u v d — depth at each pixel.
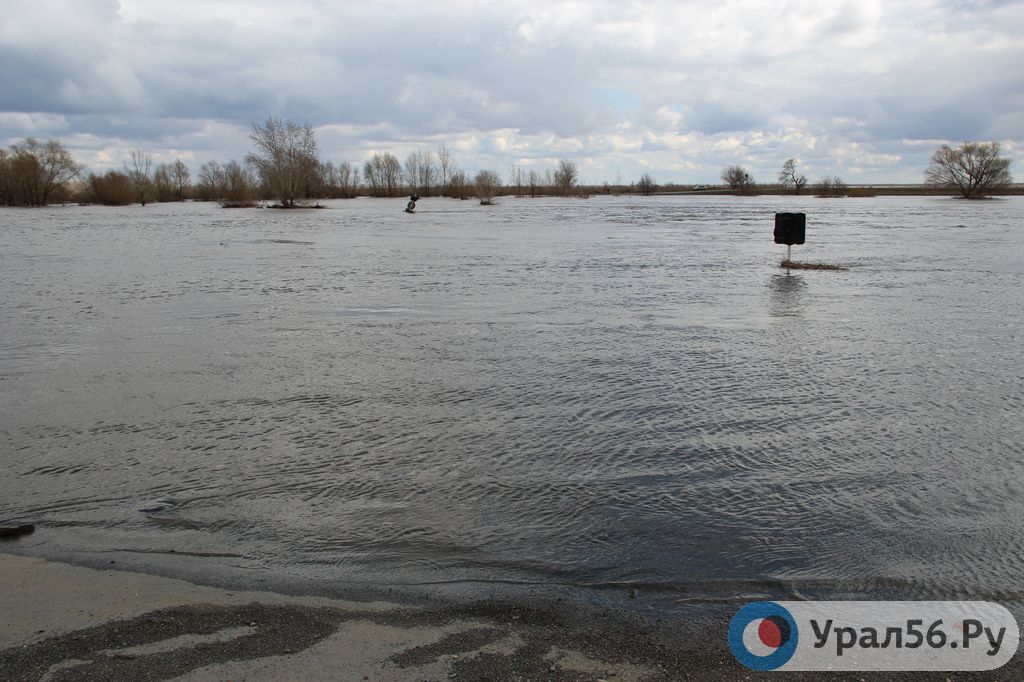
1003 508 5.39
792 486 5.78
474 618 4.04
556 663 3.61
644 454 6.45
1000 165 98.75
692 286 17.31
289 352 10.37
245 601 4.21
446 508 5.43
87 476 6.05
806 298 15.34
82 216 59.41
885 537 4.97
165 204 98.00
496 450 6.57
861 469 6.11
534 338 11.30
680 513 5.33
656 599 4.24
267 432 7.06
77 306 14.41
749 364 9.58
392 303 14.78
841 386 8.52
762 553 4.76
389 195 121.12
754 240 31.95
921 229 38.16
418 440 6.82
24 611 4.08
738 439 6.82
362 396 8.20
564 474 6.04
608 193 148.50
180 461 6.36
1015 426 7.15
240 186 83.69
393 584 4.41
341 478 5.99
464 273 19.97
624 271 20.45
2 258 24.25
